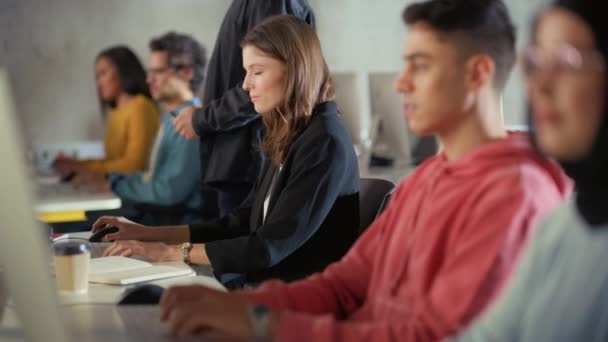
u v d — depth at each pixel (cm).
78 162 482
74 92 659
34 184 132
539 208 123
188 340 136
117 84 538
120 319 156
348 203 235
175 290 149
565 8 96
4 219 129
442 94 135
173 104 461
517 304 104
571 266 96
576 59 94
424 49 135
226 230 258
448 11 134
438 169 141
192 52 463
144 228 249
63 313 133
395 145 511
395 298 139
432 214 133
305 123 233
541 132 99
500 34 135
